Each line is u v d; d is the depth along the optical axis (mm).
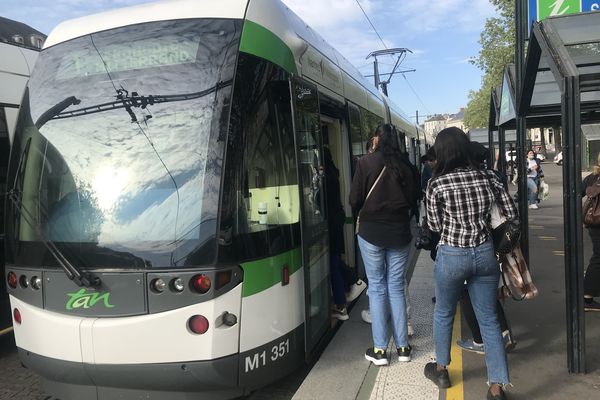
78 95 3586
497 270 3301
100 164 3420
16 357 4934
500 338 3342
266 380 3424
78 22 3912
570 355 3826
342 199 5934
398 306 4082
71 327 3199
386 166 3891
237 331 3191
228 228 3170
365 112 7562
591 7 5699
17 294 3479
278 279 3488
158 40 3535
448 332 3566
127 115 3445
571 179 3621
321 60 5270
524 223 5773
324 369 4000
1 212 5102
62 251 3305
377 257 3990
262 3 3848
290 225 3707
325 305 4426
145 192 3293
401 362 4082
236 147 3295
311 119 4270
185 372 3113
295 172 3857
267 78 3637
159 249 3156
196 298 3084
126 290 3152
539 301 5652
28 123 3680
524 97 5379
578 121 3562
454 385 3668
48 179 3514
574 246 3713
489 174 3355
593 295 5266
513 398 3486
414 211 4113
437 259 3400
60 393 3449
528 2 5812
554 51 3811
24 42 5797
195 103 3354
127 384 3199
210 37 3496
